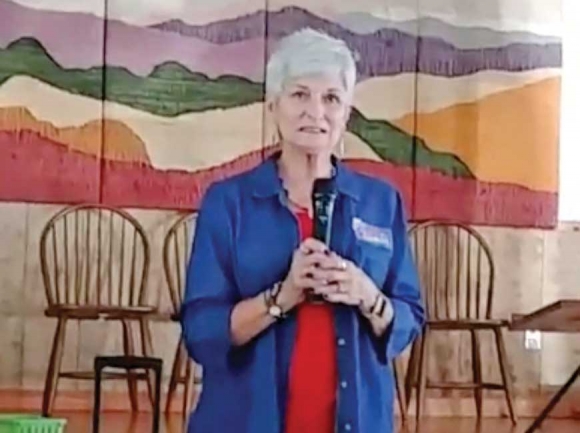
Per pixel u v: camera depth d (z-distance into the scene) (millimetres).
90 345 5926
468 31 6383
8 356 5902
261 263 2322
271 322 2303
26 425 2432
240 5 6199
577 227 6461
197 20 6160
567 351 6363
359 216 2365
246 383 2316
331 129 2318
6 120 5965
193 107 6148
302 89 2299
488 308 6012
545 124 6445
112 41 6082
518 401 6273
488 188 6375
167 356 5984
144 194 6082
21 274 5945
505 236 6387
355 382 2303
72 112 6031
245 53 6203
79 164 6031
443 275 6254
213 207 2371
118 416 5539
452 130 6375
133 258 6020
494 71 6395
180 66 6141
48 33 6020
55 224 5914
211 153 6152
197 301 2344
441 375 6203
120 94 6078
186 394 5387
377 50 6312
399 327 2361
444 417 6039
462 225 6172
